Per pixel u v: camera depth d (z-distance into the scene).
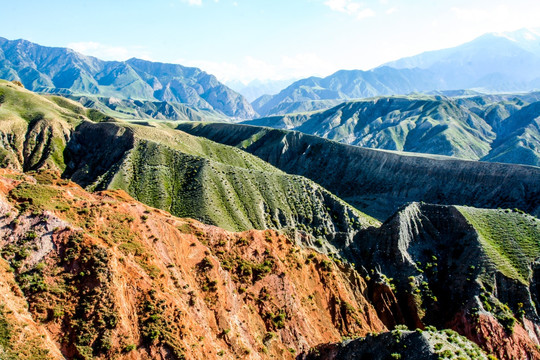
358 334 66.50
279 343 56.44
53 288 40.53
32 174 62.19
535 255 80.19
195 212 104.19
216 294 53.88
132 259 47.62
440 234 90.94
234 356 49.25
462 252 83.69
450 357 47.03
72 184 63.72
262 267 63.72
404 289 80.75
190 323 46.41
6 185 48.09
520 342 66.88
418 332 52.12
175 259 53.97
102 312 40.53
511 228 87.50
